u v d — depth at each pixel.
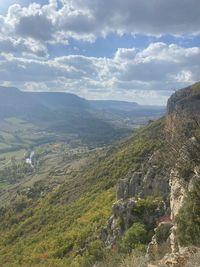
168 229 27.73
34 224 85.69
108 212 58.09
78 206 78.81
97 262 25.62
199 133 23.34
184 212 23.72
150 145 88.50
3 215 122.31
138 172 53.16
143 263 16.69
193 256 14.67
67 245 52.53
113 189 74.69
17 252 67.19
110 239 38.88
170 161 25.19
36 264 51.84
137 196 47.22
